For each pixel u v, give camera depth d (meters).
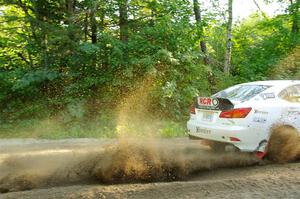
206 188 5.18
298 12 18.11
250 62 18.27
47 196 4.87
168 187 5.22
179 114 13.96
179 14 15.41
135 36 13.86
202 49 18.53
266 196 4.80
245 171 6.53
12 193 5.04
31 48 13.25
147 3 15.06
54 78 12.77
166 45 14.13
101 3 14.09
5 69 13.89
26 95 13.32
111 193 4.98
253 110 6.75
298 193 4.91
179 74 13.97
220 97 7.44
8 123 12.24
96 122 12.50
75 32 13.29
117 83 13.12
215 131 6.89
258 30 20.19
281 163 7.04
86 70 13.64
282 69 17.11
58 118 12.57
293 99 7.33
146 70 13.12
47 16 13.92
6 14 14.05
